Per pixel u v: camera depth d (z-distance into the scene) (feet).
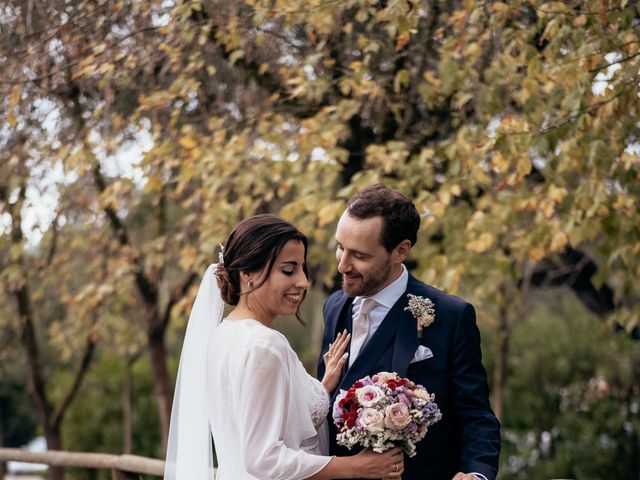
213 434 8.46
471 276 17.47
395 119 16.10
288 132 16.66
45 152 16.60
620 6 11.64
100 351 36.24
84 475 33.06
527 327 34.04
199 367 8.78
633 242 14.58
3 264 21.76
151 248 19.45
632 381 30.96
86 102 16.43
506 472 32.24
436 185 16.51
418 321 8.69
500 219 14.83
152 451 32.99
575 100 12.04
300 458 7.66
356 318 9.12
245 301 8.45
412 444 7.75
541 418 32.68
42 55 14.35
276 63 15.26
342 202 14.58
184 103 16.57
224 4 13.98
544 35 12.25
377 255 8.45
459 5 14.78
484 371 8.71
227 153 15.25
